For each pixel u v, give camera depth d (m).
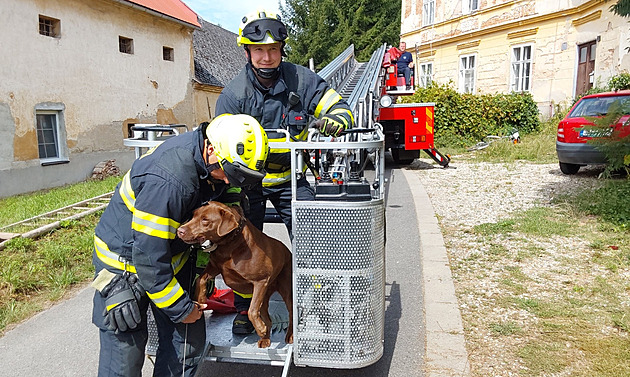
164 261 2.13
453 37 20.98
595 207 6.46
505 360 3.14
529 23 17.17
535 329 3.52
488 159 12.59
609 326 3.52
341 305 2.53
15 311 4.27
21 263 5.30
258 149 2.17
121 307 2.16
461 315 3.80
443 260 5.04
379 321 2.63
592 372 2.95
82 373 3.31
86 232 6.53
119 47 14.13
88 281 5.11
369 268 2.52
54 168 11.72
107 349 2.31
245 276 2.43
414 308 3.99
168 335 2.53
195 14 18.64
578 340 3.33
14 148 10.59
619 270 4.54
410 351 3.35
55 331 3.96
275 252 2.57
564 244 5.35
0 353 3.61
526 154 12.57
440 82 22.30
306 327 2.58
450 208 7.39
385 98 8.96
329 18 35.19
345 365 2.57
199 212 2.21
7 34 10.30
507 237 5.70
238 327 2.90
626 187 6.73
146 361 3.40
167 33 16.38
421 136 11.30
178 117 17.22
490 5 18.84
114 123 13.89
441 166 11.89
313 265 2.52
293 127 3.00
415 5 23.89
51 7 11.47
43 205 8.65
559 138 9.11
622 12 6.52
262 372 3.18
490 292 4.20
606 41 13.59
